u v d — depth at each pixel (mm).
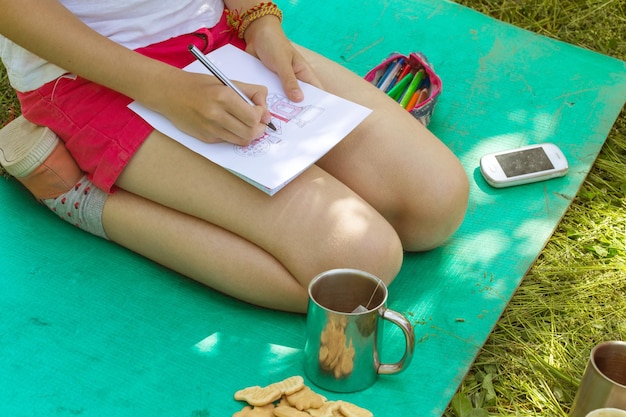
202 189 1778
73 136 1834
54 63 1734
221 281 1815
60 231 2016
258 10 1983
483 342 1772
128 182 1842
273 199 1754
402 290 1900
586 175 2258
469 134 2389
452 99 2516
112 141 1805
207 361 1707
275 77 1952
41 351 1720
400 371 1647
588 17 2898
